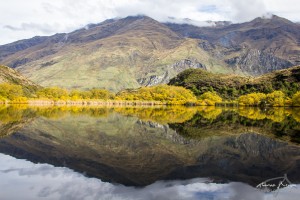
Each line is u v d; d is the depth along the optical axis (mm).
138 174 31688
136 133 69312
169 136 64188
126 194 24953
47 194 24844
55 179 29344
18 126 78375
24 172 31984
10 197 24094
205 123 95000
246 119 111000
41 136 61594
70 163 36844
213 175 31516
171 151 46281
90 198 23938
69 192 25406
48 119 103000
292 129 76188
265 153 44750
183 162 38312
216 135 65625
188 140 58344
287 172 33062
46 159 39094
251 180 29531
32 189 26062
